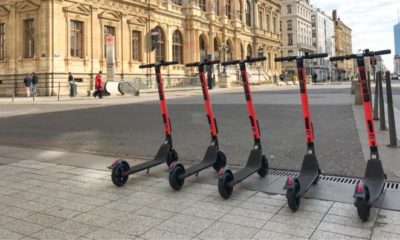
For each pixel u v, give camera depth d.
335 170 6.12
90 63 38.72
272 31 82.69
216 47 61.69
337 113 14.23
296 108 16.91
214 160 5.91
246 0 72.31
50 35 34.97
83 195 5.26
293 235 3.83
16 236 3.95
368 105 4.64
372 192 4.33
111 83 35.44
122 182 5.62
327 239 3.72
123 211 4.62
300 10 112.50
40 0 35.34
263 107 17.80
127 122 13.59
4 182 5.96
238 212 4.49
